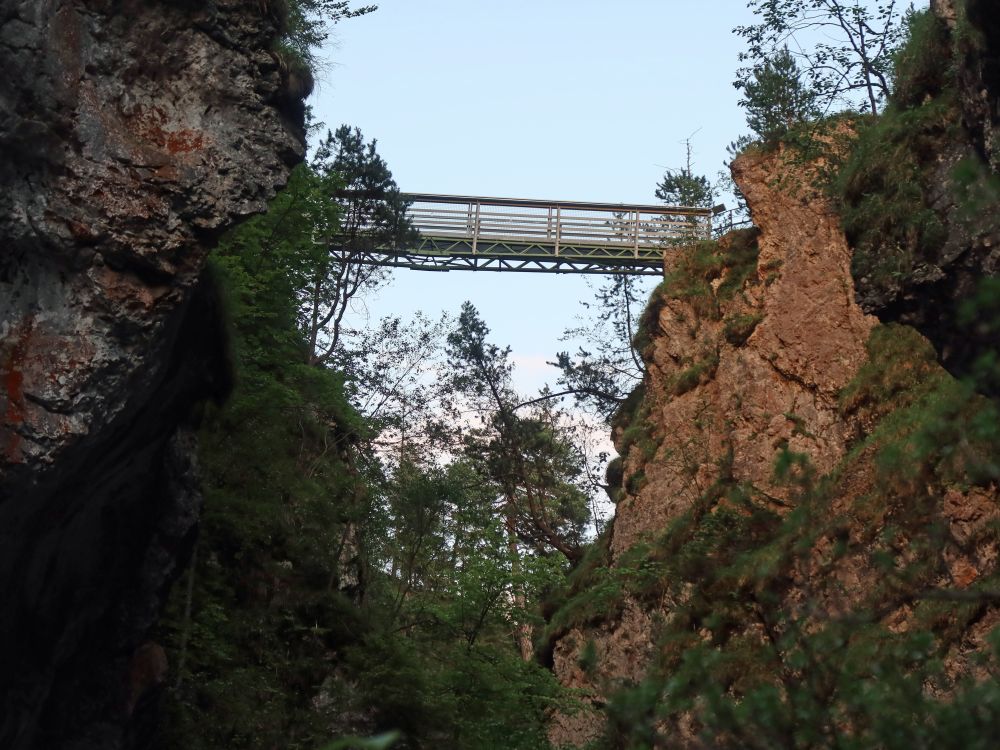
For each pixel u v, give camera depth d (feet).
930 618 80.94
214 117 55.31
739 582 101.04
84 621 63.21
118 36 52.85
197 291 61.21
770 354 126.31
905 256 66.64
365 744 11.08
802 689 26.27
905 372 116.16
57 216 50.65
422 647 94.58
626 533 133.39
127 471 61.11
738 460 122.31
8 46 49.62
